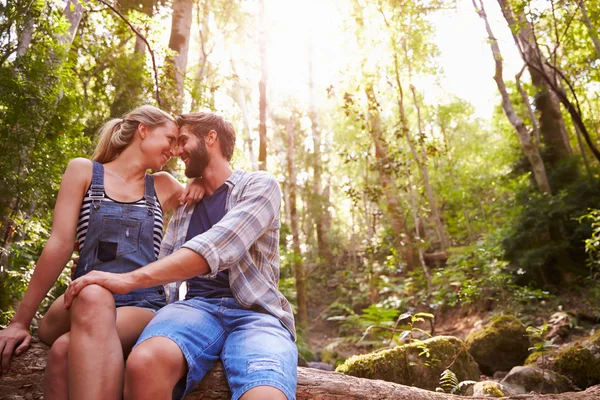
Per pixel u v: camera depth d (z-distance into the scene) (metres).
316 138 21.72
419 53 11.05
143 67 7.78
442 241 14.44
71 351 1.60
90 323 1.61
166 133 2.11
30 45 5.13
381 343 8.01
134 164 2.09
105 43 8.25
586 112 15.18
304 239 22.27
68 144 5.05
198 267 1.77
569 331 7.35
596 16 9.05
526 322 8.20
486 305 9.62
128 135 2.10
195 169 2.14
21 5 4.73
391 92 13.24
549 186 11.12
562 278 9.92
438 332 9.40
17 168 4.37
